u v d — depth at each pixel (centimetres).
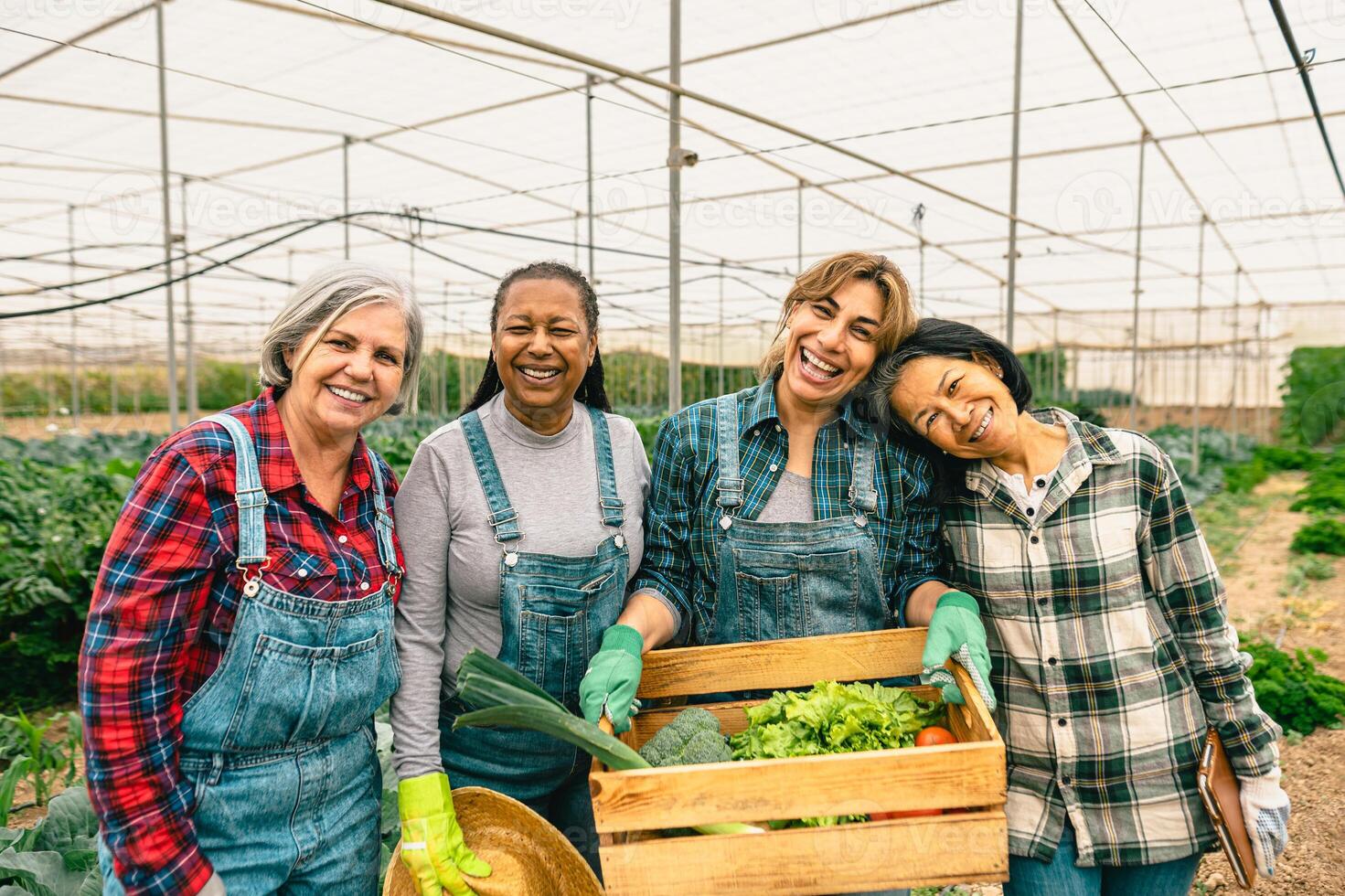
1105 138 1097
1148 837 207
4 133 1127
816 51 840
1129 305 2378
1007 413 208
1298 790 459
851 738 198
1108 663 209
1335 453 2152
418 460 216
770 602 230
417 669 207
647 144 1135
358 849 193
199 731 168
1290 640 737
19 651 592
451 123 1077
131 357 2583
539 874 193
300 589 174
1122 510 209
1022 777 219
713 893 167
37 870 253
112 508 783
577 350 209
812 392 221
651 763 195
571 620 217
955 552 228
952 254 1691
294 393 181
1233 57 820
